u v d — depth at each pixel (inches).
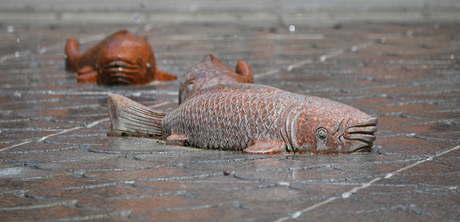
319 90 448.8
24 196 200.5
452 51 688.4
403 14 1143.6
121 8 1141.7
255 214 177.3
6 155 261.9
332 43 794.2
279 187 204.1
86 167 238.4
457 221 169.5
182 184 210.1
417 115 346.3
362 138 246.8
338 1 1158.3
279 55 679.7
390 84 470.9
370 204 184.7
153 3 1154.0
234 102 257.1
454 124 318.7
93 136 301.1
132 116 296.0
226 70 336.2
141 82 490.0
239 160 240.1
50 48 767.7
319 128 245.6
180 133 275.6
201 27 1024.2
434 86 455.8
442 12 1139.9
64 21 1113.4
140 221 173.0
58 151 269.6
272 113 249.1
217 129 258.5
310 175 217.5
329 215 175.5
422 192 196.7
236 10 1149.1
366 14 1148.5
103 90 462.9
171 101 416.8
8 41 844.0
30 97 434.0
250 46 768.9
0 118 356.8
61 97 432.8
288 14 1148.5
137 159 249.1
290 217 174.2
